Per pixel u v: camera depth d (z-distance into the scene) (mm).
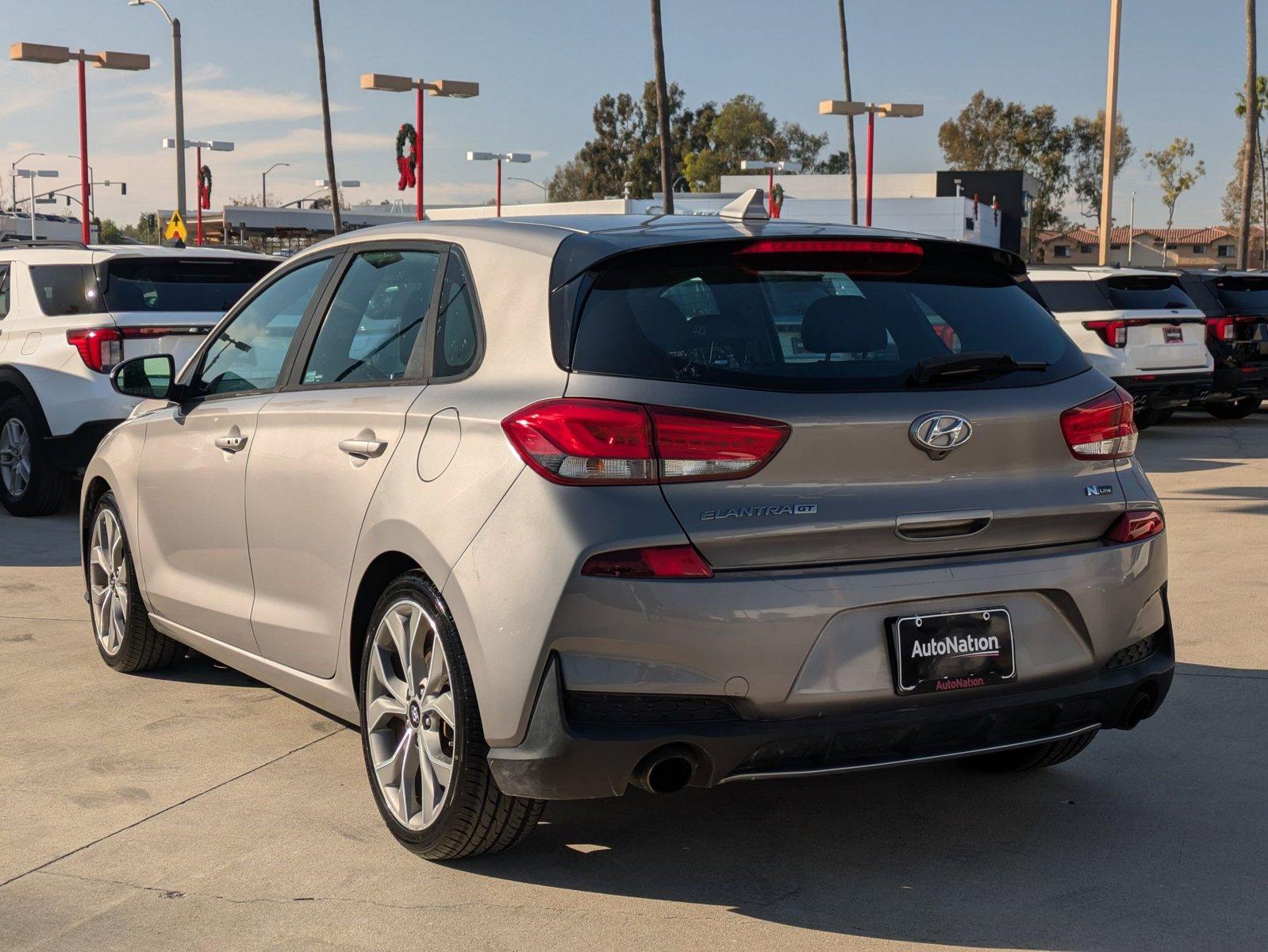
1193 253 152125
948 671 3162
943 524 3180
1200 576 7008
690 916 3162
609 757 2969
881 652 3107
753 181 78812
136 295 8891
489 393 3279
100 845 3605
